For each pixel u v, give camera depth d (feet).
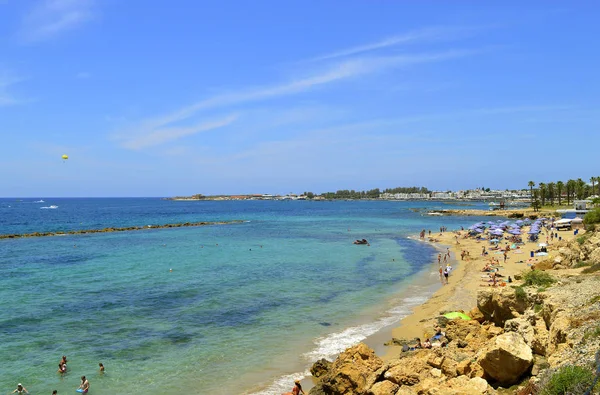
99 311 112.68
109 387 69.62
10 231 356.38
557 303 66.39
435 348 69.82
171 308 115.85
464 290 130.72
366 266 187.52
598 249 114.21
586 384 38.52
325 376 65.36
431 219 524.93
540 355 57.82
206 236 322.34
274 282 150.71
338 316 109.19
